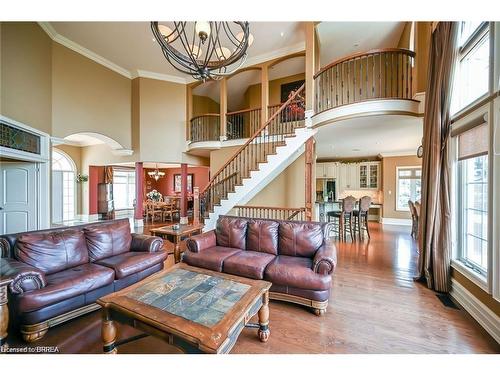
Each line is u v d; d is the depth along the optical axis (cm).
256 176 502
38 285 196
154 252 310
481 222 241
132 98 741
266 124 527
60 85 523
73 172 870
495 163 201
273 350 180
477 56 247
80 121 577
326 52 586
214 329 138
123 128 716
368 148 695
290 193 572
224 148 718
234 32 536
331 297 268
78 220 860
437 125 283
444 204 281
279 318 226
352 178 880
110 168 932
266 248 312
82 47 581
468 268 245
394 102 357
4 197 396
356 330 205
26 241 231
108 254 293
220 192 605
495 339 193
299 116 643
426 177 304
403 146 658
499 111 198
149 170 1184
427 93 307
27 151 403
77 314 220
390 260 400
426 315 230
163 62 675
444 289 277
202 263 291
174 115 779
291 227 310
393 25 477
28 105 415
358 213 584
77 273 232
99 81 636
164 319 147
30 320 187
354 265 375
